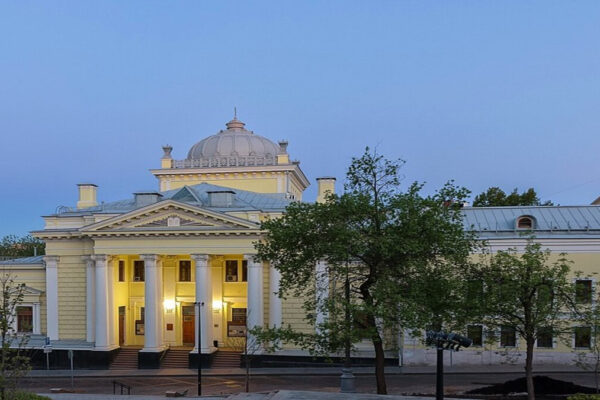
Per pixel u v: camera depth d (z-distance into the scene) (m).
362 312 24.05
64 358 46.50
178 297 50.59
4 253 93.00
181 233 44.72
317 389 34.84
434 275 25.09
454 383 34.62
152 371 43.69
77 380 41.47
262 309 44.84
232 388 36.50
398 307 24.00
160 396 32.09
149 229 45.16
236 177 57.66
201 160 58.16
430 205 24.62
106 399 29.73
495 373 37.75
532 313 23.03
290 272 27.14
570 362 39.59
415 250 23.66
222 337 49.06
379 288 23.92
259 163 57.50
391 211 25.11
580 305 26.19
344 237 24.11
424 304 23.86
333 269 26.42
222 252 44.66
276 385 36.91
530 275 22.78
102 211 48.03
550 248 41.09
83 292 48.06
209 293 45.16
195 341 44.50
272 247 26.91
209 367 43.94
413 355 41.91
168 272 50.84
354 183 25.94
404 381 36.03
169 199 44.78
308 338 25.92
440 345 15.80
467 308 23.56
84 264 48.19
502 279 23.30
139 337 50.88
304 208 26.11
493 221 44.72
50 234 48.19
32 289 49.28
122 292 50.69
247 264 44.81
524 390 26.55
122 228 45.66
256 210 45.25
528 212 45.22
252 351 42.50
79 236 47.69
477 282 24.52
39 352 46.97
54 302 48.12
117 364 46.09
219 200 47.06
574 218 43.66
